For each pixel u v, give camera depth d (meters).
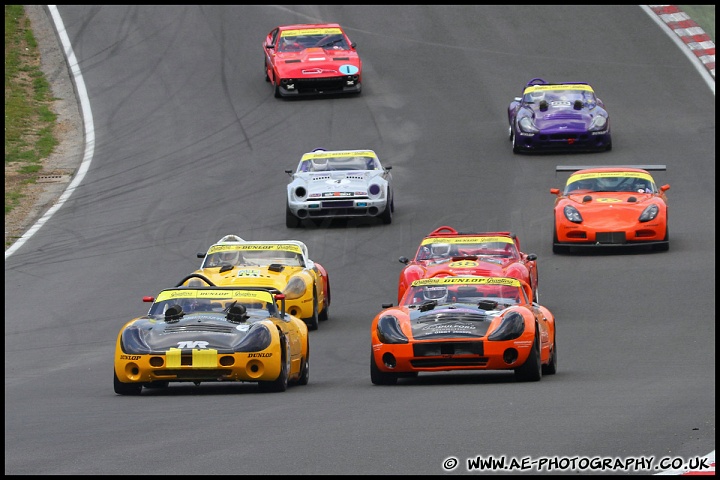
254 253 64.00
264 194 93.44
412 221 85.31
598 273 69.88
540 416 31.92
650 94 117.69
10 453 29.19
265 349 40.50
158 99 121.81
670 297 62.28
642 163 97.69
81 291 70.00
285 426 32.06
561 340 53.44
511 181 94.44
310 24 135.25
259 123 113.75
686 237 77.94
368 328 60.00
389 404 36.28
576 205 76.38
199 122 114.69
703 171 94.94
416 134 109.00
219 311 44.47
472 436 29.12
